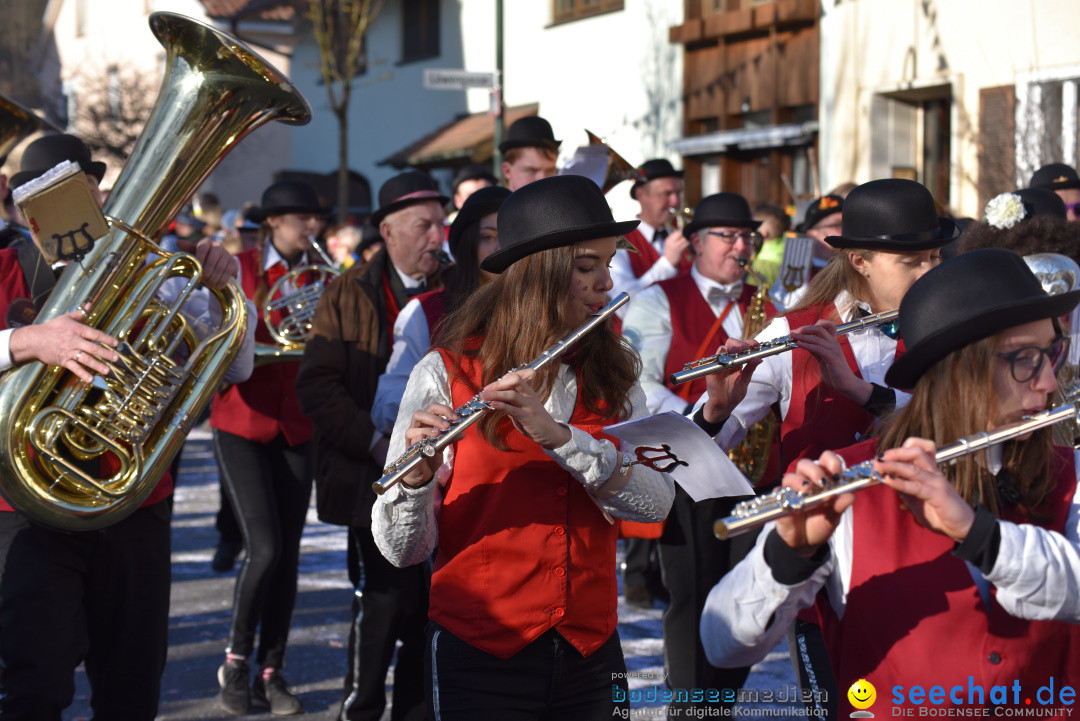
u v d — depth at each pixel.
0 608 3.03
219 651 5.34
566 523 2.50
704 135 14.78
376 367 4.00
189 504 8.77
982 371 1.98
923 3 11.70
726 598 2.11
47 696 2.98
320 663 5.18
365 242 6.91
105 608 3.19
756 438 3.89
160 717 4.55
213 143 3.28
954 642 2.01
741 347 2.86
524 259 2.52
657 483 2.54
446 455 2.57
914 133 12.65
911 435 2.08
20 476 2.96
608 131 16.41
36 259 3.32
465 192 6.98
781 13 13.31
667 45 15.35
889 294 3.04
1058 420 1.93
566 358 2.55
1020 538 1.89
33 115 3.73
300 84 24.41
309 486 5.04
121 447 3.09
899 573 2.05
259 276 5.79
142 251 3.18
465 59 19.59
